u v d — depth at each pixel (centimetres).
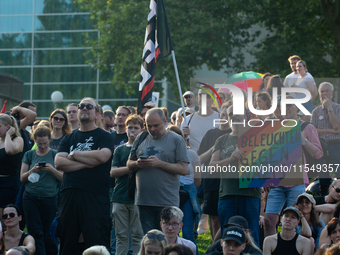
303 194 946
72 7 4691
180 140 880
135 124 1007
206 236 1277
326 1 3000
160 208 851
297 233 888
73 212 869
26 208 1028
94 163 873
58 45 4697
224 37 3362
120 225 991
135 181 891
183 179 976
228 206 895
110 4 3459
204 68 4122
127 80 3500
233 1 3316
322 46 3494
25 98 4709
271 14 3425
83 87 4628
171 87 3247
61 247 886
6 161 1038
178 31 3178
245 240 763
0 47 4769
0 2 4778
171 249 648
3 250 788
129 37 3325
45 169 1025
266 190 1162
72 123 1257
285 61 3356
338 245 641
